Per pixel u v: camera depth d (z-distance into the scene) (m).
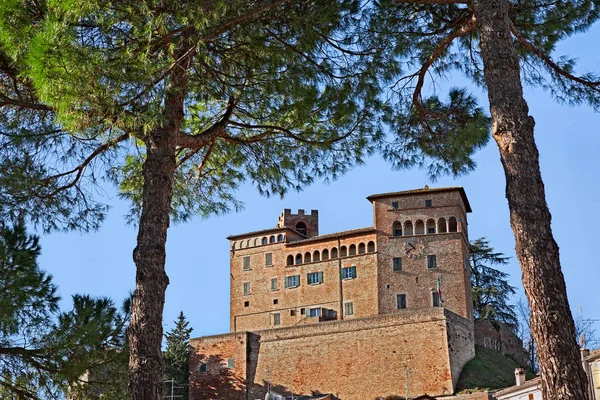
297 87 17.48
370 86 18.23
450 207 87.31
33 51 13.48
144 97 14.71
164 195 15.03
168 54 15.37
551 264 11.98
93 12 14.26
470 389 70.69
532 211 12.38
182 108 15.90
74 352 16.14
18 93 16.78
